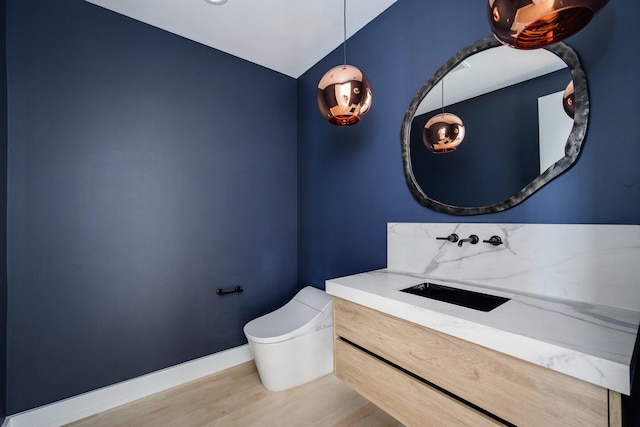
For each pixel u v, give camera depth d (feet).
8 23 4.62
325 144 7.25
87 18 5.28
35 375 4.78
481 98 4.19
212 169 6.74
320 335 6.06
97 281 5.33
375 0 5.38
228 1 5.30
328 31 6.24
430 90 4.85
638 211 2.93
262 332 5.78
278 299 7.84
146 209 5.86
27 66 4.76
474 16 4.31
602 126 3.15
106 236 5.43
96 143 5.35
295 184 8.29
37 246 4.81
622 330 2.44
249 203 7.34
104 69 5.45
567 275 3.36
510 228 3.87
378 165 5.83
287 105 8.13
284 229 8.02
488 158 4.11
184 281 6.31
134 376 5.67
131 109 5.72
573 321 2.67
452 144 4.55
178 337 6.20
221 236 6.86
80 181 5.19
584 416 2.09
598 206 3.18
